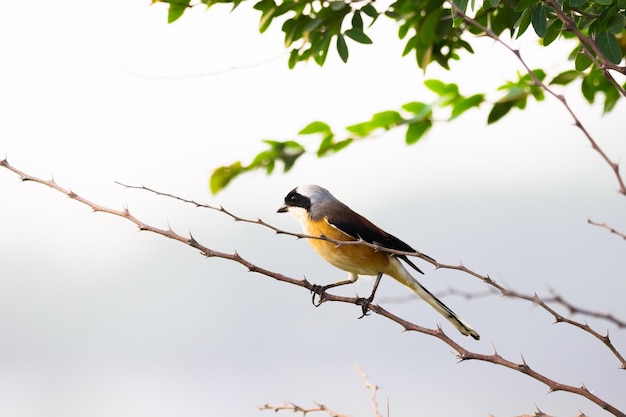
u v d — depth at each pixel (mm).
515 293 5234
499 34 8312
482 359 6203
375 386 6828
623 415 5660
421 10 7328
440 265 5715
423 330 6570
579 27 7734
